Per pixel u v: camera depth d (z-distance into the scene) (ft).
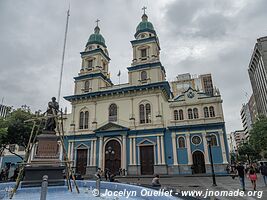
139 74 124.98
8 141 88.94
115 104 123.34
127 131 112.37
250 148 196.95
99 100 127.85
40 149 47.65
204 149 97.96
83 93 132.98
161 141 105.60
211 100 105.50
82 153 119.55
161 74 125.90
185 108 108.78
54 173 46.55
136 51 131.85
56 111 53.01
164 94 124.77
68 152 120.88
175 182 71.51
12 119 89.10
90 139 119.14
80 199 32.78
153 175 98.58
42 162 46.14
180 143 103.19
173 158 101.30
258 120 123.03
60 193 39.58
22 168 43.16
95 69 137.69
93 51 142.41
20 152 132.46
